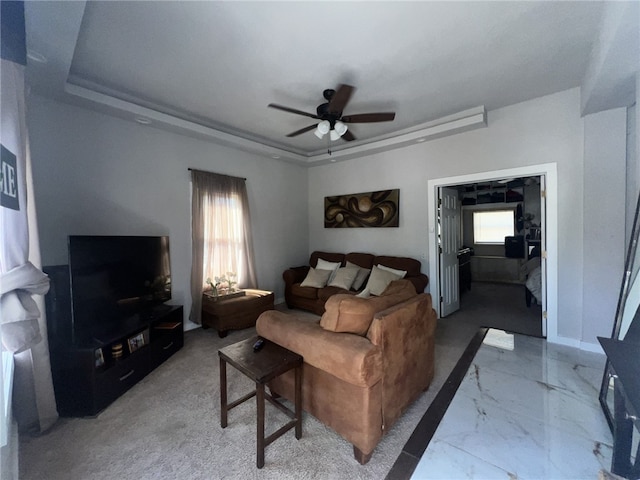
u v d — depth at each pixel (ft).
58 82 7.56
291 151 15.89
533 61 7.87
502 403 6.63
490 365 8.46
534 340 10.32
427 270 13.42
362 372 4.64
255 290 13.55
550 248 10.06
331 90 9.07
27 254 4.59
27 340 4.50
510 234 21.85
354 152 14.83
